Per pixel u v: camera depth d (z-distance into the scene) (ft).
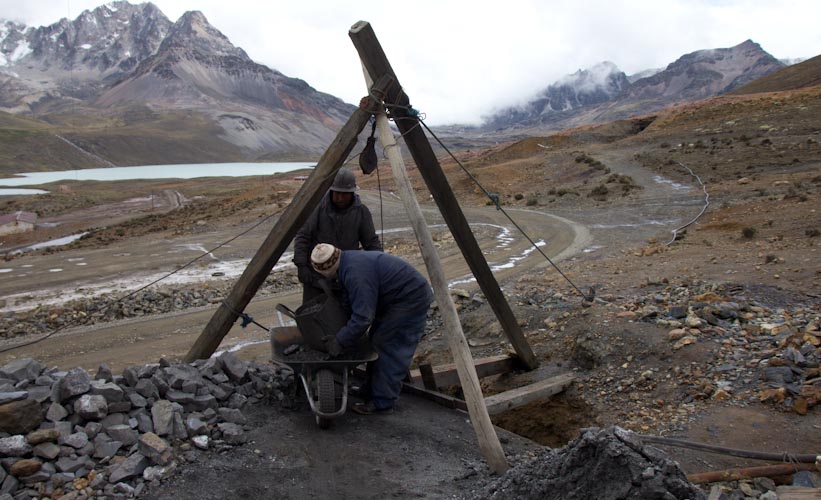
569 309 32.60
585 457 12.26
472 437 19.53
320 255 18.03
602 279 41.29
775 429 18.04
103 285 60.54
